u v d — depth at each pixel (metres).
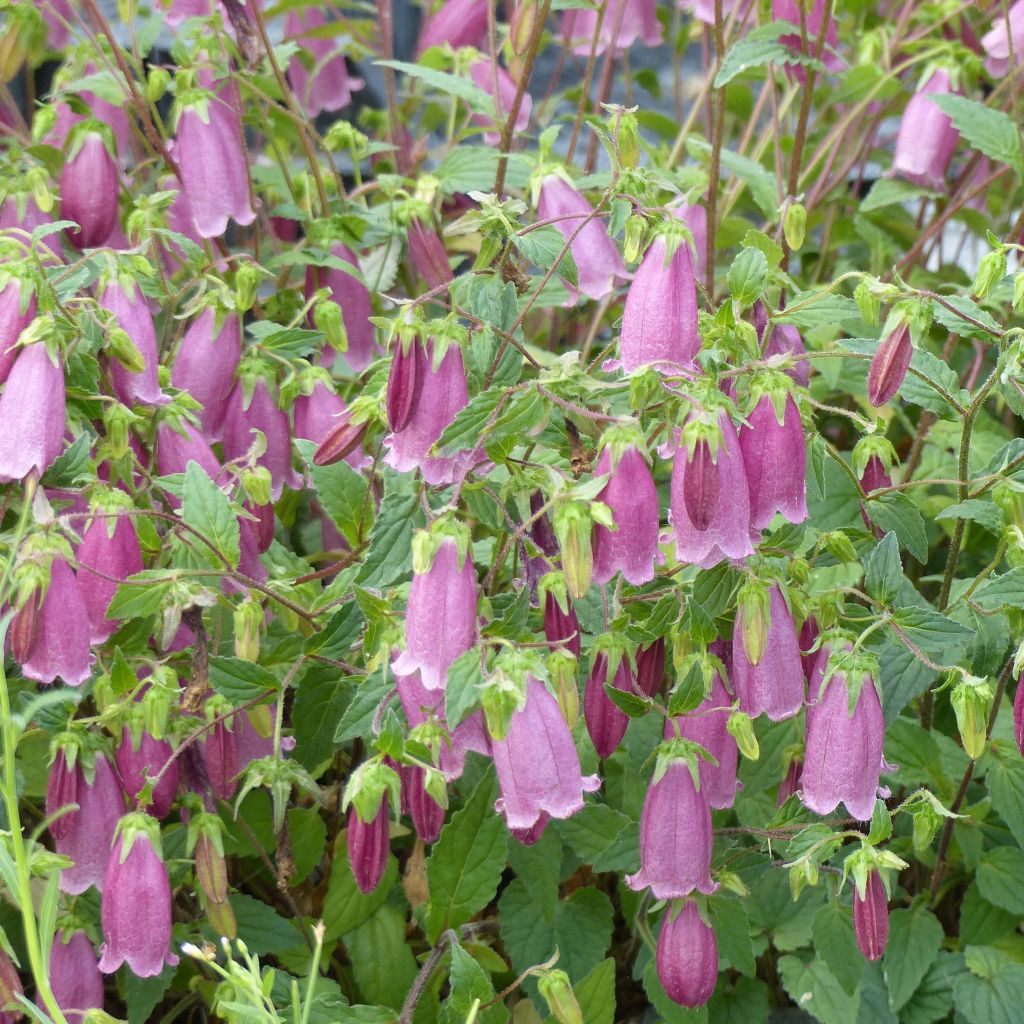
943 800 1.04
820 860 0.91
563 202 1.00
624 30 1.35
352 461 0.99
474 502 0.91
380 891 1.00
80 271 0.95
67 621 0.87
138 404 0.97
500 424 0.85
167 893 0.88
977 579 0.97
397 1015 0.93
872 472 0.97
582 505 0.83
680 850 0.88
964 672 0.89
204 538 0.91
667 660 0.96
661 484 1.14
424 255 1.11
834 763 0.87
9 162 1.07
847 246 1.49
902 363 0.89
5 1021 0.89
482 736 0.86
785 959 1.03
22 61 1.18
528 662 0.82
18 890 0.80
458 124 1.47
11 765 0.80
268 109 1.26
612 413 0.90
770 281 0.96
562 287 1.11
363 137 1.23
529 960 1.01
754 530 0.87
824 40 1.18
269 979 0.81
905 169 1.27
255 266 1.00
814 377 1.24
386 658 0.87
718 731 0.89
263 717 0.92
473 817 0.95
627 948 1.07
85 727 0.90
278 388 1.01
